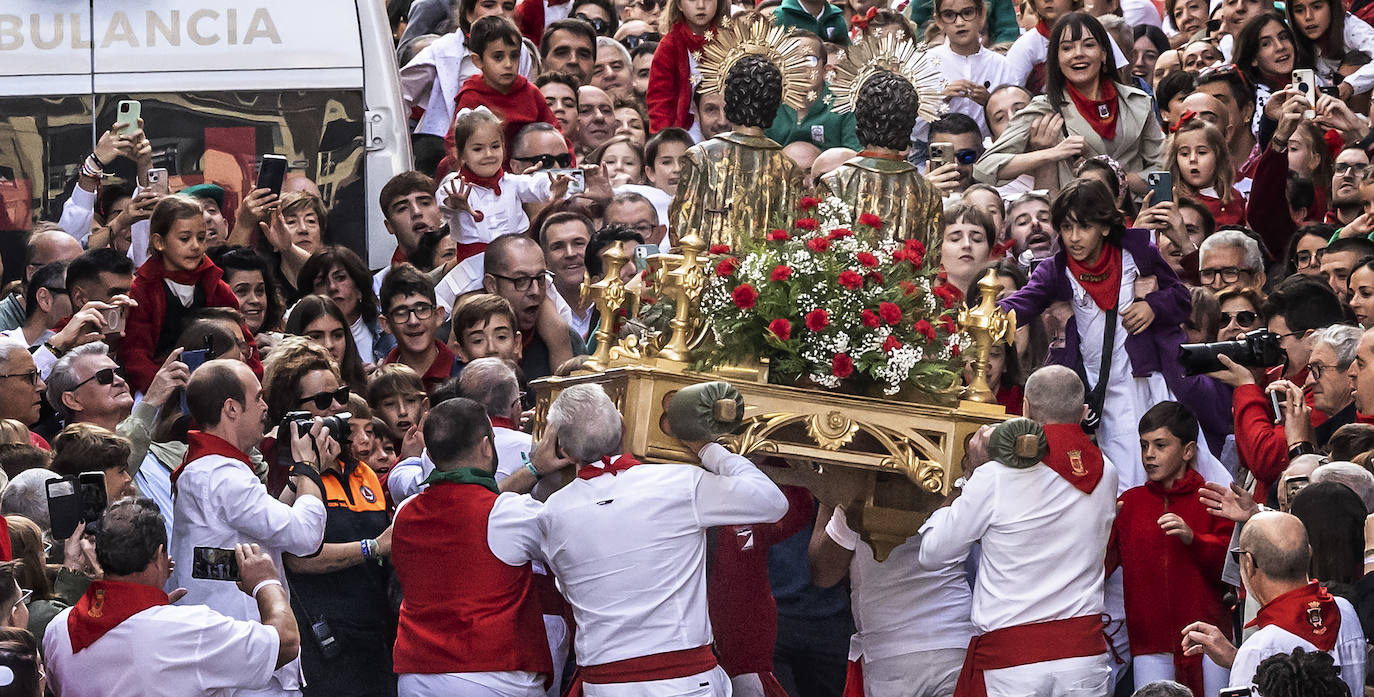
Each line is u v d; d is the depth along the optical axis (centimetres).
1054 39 3844
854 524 2344
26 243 3603
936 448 2250
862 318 2214
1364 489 2320
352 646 2420
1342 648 2117
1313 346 2797
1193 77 4153
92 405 2580
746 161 2348
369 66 3778
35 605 2153
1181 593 2489
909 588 2411
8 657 1814
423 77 4306
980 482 2262
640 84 4647
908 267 2289
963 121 3884
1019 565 2264
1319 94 3812
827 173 2406
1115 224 2809
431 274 3444
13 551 2153
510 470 2431
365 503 2500
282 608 2155
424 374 3122
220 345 2716
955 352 2309
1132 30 4562
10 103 3631
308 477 2344
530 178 3616
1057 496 2270
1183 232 3300
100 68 3666
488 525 2194
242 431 2305
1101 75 3866
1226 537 2491
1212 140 3684
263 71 3725
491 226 3575
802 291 2208
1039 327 2852
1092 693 2264
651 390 2167
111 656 2045
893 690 2409
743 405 2130
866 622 2431
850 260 2241
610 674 2134
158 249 2941
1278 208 3753
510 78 3938
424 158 4247
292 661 2267
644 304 2367
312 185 3716
